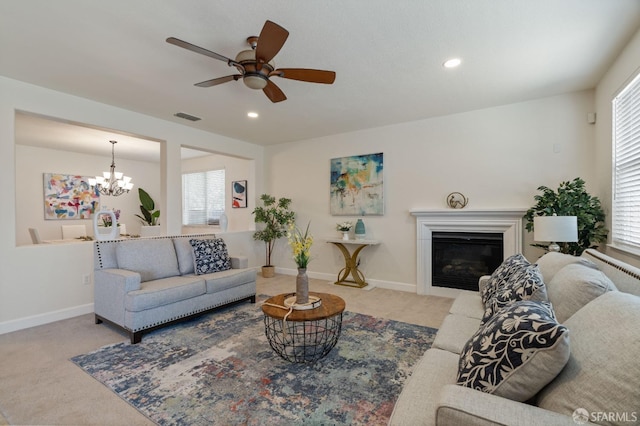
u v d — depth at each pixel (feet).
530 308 3.82
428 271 13.98
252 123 14.64
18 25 6.93
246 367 7.37
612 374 2.77
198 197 24.63
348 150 16.30
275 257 19.40
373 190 15.47
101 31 7.20
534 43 7.77
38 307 10.34
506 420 2.81
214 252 12.61
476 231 12.96
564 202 9.68
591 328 3.44
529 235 12.00
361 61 8.64
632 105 8.01
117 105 12.09
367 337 9.09
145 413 5.72
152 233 16.42
